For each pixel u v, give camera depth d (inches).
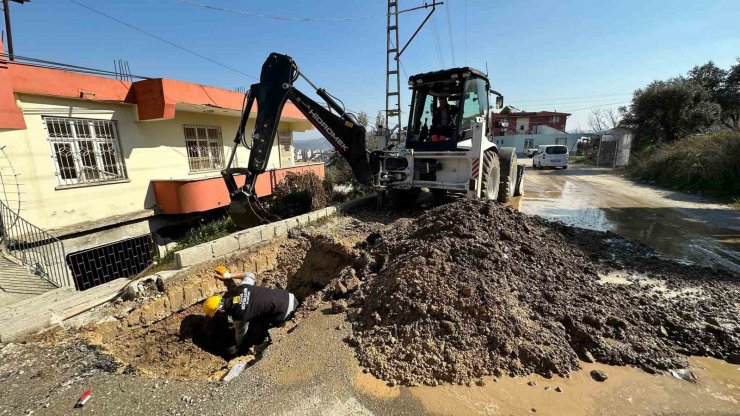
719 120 738.2
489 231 170.6
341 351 111.7
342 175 501.4
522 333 109.3
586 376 97.9
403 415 85.1
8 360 122.6
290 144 557.3
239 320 158.2
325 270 214.4
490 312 113.9
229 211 220.7
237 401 93.4
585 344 110.2
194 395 98.3
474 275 131.7
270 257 228.1
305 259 224.8
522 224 191.5
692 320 122.2
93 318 153.3
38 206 254.5
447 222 175.6
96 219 290.0
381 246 186.7
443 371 97.7
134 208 319.9
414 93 308.7
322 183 389.7
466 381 95.7
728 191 374.9
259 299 160.7
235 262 210.7
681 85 693.9
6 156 236.8
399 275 135.0
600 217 283.7
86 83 273.0
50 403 99.2
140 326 163.2
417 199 366.9
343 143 240.4
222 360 168.9
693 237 224.7
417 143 302.0
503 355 103.3
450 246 152.5
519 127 1845.5
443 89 299.3
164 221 342.0
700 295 141.9
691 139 512.1
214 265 200.7
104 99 284.0
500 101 351.9
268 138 216.1
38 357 124.5
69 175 275.6
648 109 736.3
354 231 249.4
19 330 135.2
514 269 143.7
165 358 164.7
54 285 185.6
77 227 269.7
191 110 366.9
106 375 113.0
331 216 288.4
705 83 812.6
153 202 336.5
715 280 156.2
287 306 165.9
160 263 277.7
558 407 86.7
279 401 92.0
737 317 124.0
